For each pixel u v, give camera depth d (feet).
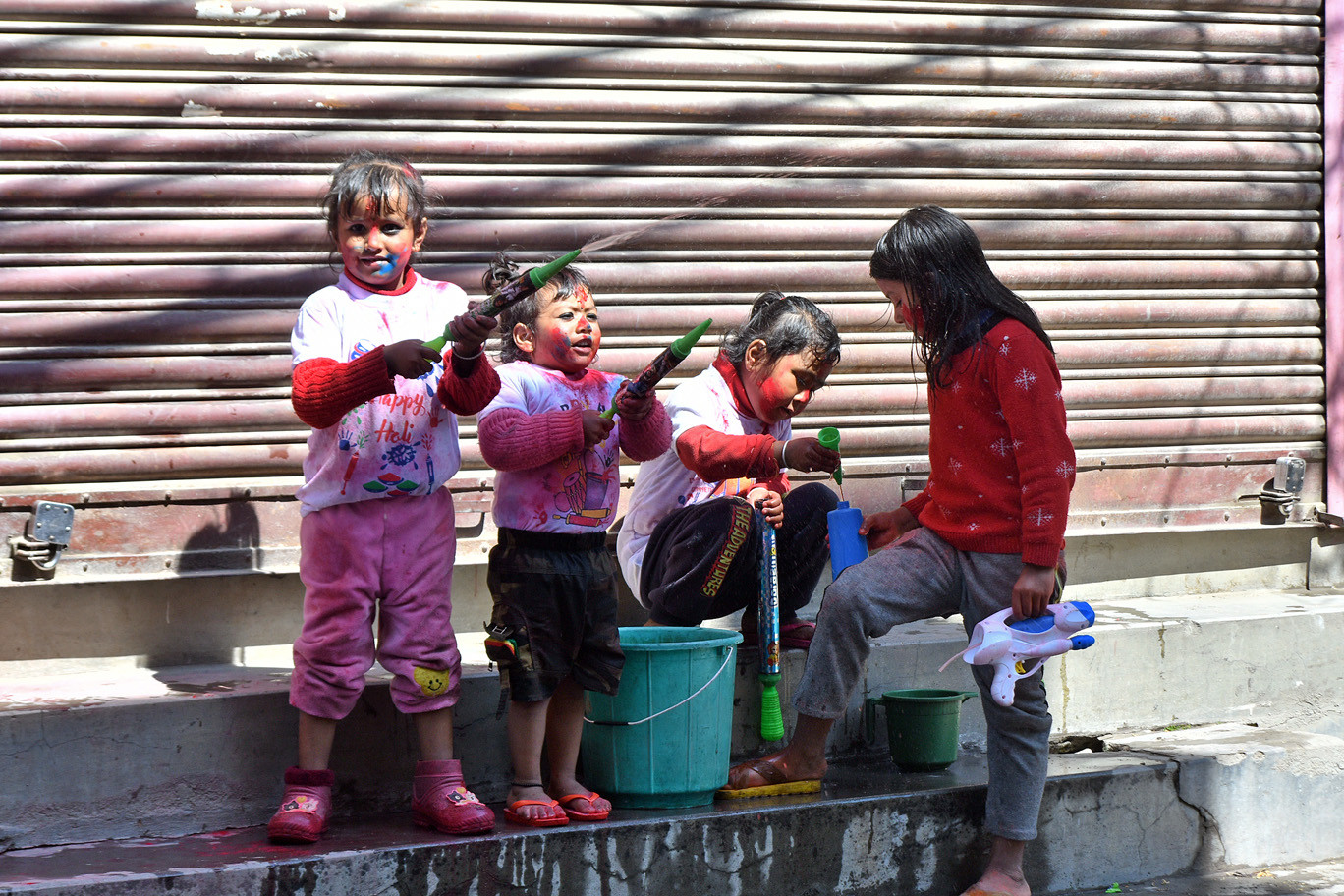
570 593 14.20
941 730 16.87
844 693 15.28
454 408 13.44
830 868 15.05
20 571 15.99
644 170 18.99
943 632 19.27
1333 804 18.29
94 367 16.42
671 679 14.65
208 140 16.96
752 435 16.15
